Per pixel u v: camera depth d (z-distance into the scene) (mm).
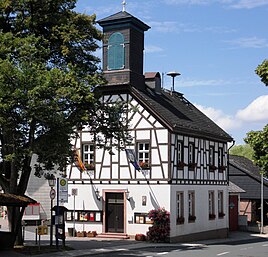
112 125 25938
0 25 24266
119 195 32938
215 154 38406
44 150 21484
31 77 20938
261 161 17812
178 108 37312
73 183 34250
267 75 17312
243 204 48906
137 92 32812
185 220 33125
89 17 24969
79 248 25328
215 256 23266
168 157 31688
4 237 22703
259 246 29875
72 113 23625
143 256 22969
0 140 23875
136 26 34719
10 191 24359
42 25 24531
